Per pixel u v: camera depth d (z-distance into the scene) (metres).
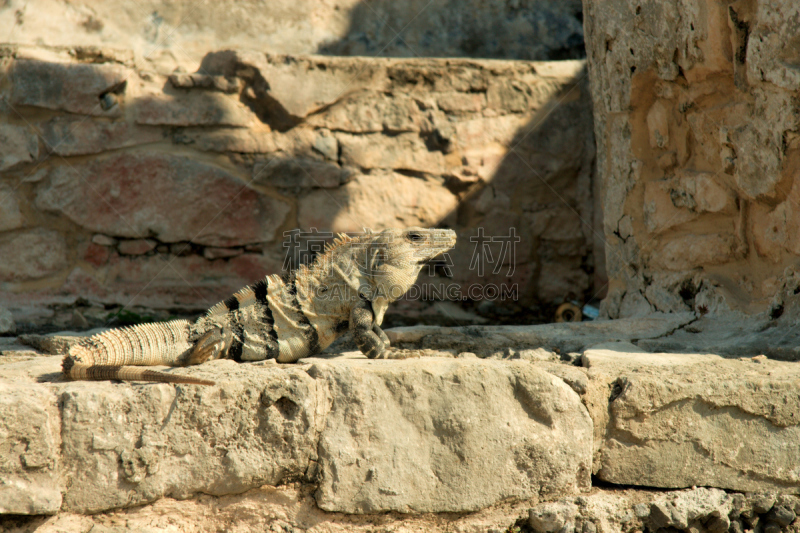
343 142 16.09
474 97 16.62
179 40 17.42
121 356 8.05
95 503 7.09
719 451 8.37
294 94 15.63
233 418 7.45
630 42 11.59
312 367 7.96
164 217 15.30
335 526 7.89
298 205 15.94
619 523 8.27
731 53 10.00
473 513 8.13
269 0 18.00
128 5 17.12
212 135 15.46
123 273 15.23
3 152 14.48
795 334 9.45
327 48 18.41
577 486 8.30
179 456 7.32
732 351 9.61
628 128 12.27
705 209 11.13
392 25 18.81
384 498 7.85
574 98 17.05
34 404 6.77
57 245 14.91
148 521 7.31
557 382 8.17
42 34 16.44
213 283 15.59
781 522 8.38
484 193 16.80
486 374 8.09
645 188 12.38
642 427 8.32
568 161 17.09
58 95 14.66
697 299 11.33
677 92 11.23
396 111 16.31
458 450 7.98
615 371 8.58
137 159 15.17
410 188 16.42
